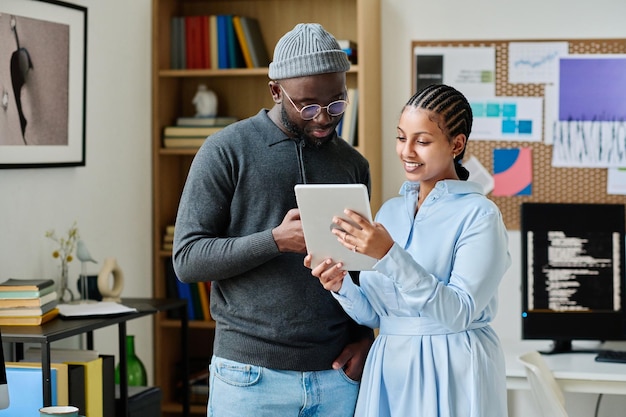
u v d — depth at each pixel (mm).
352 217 2113
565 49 4602
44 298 3180
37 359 3293
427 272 2166
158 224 4660
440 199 2271
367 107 4422
